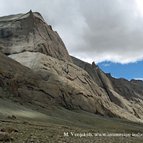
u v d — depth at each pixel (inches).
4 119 3710.6
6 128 2283.5
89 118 6417.3
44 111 5757.9
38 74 7554.1
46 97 6717.5
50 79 7470.5
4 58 6909.5
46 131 2751.0
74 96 7549.2
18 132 2218.3
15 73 6648.6
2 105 4729.3
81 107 7539.4
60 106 6845.5
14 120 3752.5
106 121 6683.1
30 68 7829.7
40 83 7003.0
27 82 6678.2
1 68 6382.9
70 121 5408.5
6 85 6092.5
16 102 5546.3
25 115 4645.7
